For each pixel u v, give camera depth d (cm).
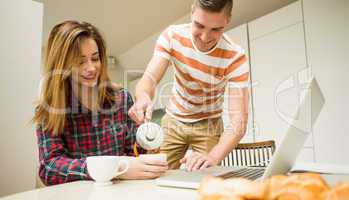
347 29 183
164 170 74
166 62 126
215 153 102
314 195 28
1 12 153
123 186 61
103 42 102
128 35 313
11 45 154
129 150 110
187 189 56
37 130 87
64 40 91
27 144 154
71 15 266
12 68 153
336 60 187
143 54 362
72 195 51
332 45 190
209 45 114
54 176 75
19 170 150
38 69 163
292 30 215
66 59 91
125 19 276
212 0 92
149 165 72
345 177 59
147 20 279
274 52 227
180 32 123
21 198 49
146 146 83
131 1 243
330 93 189
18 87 154
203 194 29
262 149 145
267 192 27
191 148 148
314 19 201
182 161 89
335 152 183
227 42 123
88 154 101
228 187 28
